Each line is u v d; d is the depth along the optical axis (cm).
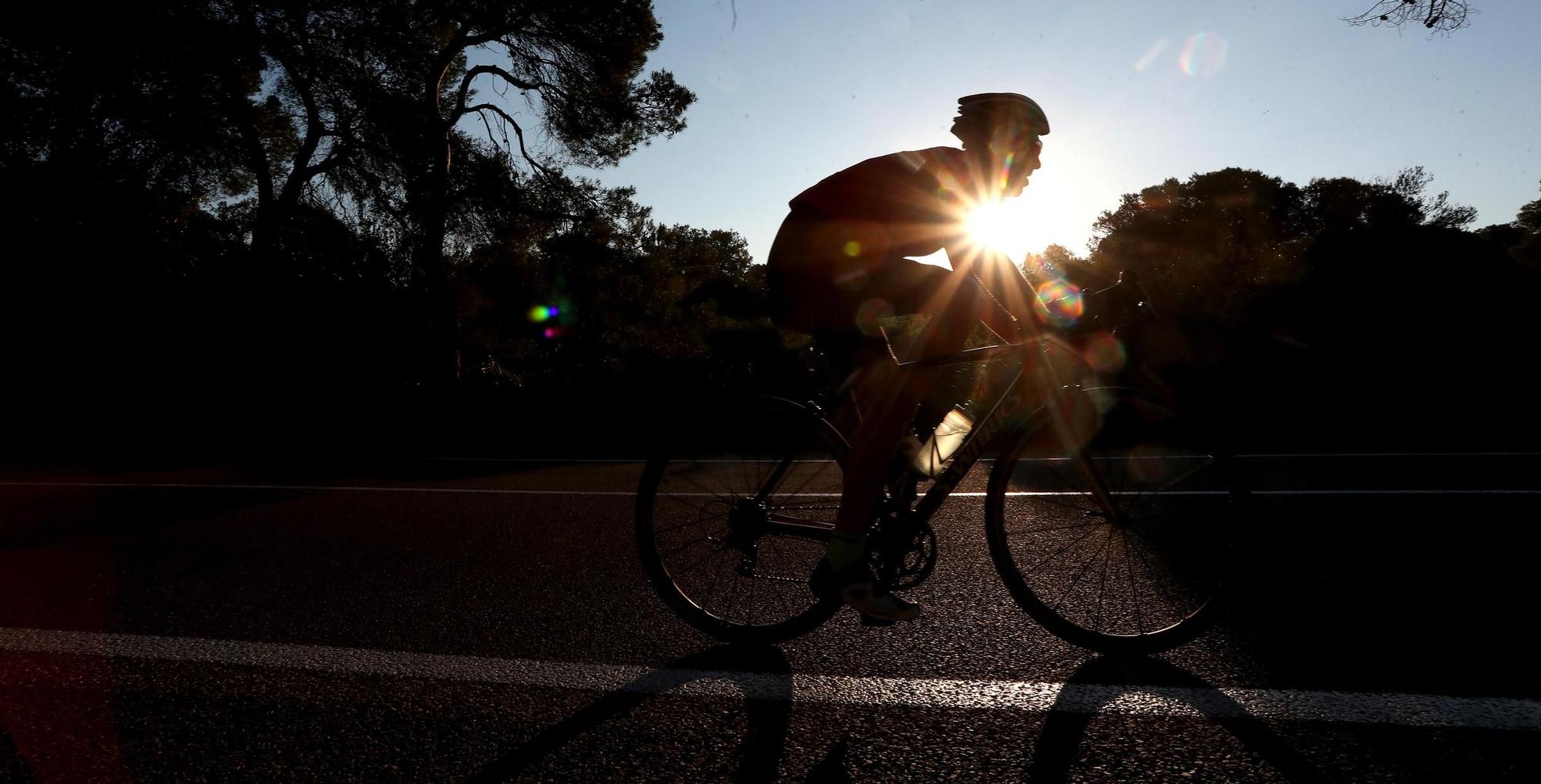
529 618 317
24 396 1420
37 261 1711
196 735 227
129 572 397
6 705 246
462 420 1106
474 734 225
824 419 295
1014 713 228
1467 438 739
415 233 1881
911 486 281
